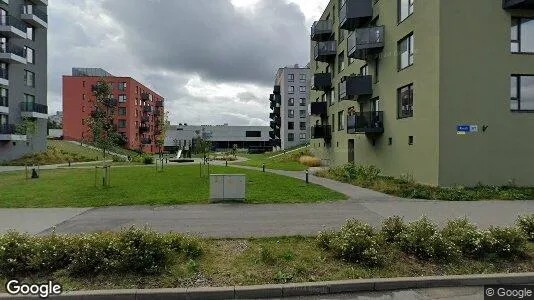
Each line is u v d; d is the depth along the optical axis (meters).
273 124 80.19
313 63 42.53
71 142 54.19
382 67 20.78
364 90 22.56
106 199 12.34
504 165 14.84
